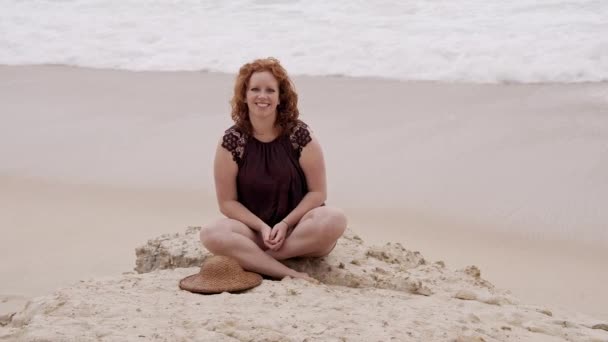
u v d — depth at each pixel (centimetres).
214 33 1215
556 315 423
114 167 750
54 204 675
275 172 443
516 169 700
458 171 703
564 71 972
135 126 857
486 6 1244
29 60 1172
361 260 472
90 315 371
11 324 388
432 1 1291
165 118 878
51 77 1079
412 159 733
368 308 390
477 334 358
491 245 583
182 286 413
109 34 1248
